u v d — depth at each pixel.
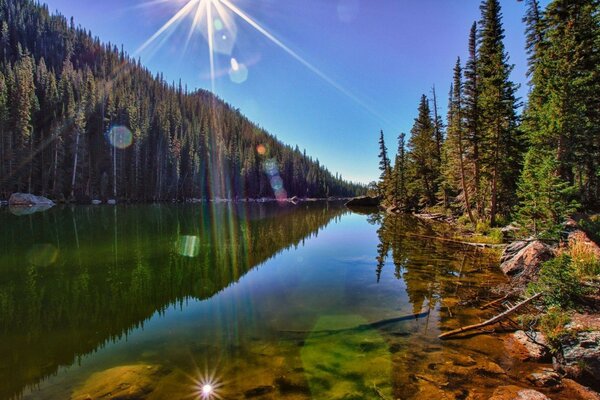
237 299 8.32
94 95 64.56
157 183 65.75
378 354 5.27
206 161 86.25
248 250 15.75
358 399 4.08
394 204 50.00
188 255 14.21
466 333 6.09
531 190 11.62
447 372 4.73
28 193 44.88
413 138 40.47
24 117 47.56
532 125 18.50
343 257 13.95
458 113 23.91
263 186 106.81
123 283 9.79
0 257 13.16
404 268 11.67
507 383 4.49
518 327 6.30
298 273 11.15
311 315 7.14
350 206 66.94
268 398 4.09
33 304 7.91
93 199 53.62
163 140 68.94
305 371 4.75
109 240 17.42
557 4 16.83
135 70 127.06
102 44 133.50
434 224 26.22
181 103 117.94
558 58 16.02
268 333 6.17
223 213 40.50
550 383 4.50
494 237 16.59
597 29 16.08
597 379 4.53
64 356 5.29
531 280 8.85
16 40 101.88
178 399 4.05
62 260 12.77
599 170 17.94
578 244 9.20
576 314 6.07
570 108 14.40
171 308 7.65
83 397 4.11
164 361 5.08
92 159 56.09
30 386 4.41
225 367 4.87
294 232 22.98
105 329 6.40
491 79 18.84
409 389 4.30
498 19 21.14
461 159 23.02
